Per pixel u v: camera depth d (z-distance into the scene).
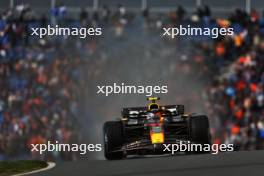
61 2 103.56
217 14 103.38
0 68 100.88
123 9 104.62
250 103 92.38
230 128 91.94
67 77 100.38
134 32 104.38
